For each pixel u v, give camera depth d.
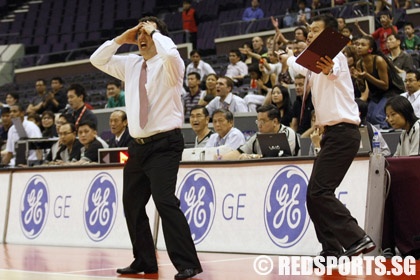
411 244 6.66
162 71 5.68
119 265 6.65
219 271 5.93
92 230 8.62
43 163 10.71
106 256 7.47
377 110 9.86
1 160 12.87
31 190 9.40
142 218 5.95
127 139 9.71
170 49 5.55
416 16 17.25
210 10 22.36
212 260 6.77
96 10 25.38
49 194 9.16
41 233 9.14
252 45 15.58
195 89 13.10
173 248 5.59
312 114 9.04
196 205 7.81
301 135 9.43
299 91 9.91
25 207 9.42
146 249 5.94
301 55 5.59
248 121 10.59
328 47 5.52
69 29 25.27
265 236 7.18
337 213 5.70
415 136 7.38
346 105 5.77
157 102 5.69
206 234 7.65
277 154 8.04
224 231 7.52
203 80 14.41
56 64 22.77
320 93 5.80
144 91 5.71
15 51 24.72
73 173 8.95
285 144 8.02
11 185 9.65
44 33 25.69
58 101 15.45
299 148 8.53
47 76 22.94
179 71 5.63
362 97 10.05
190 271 5.54
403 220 6.70
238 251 7.34
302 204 6.94
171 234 5.60
